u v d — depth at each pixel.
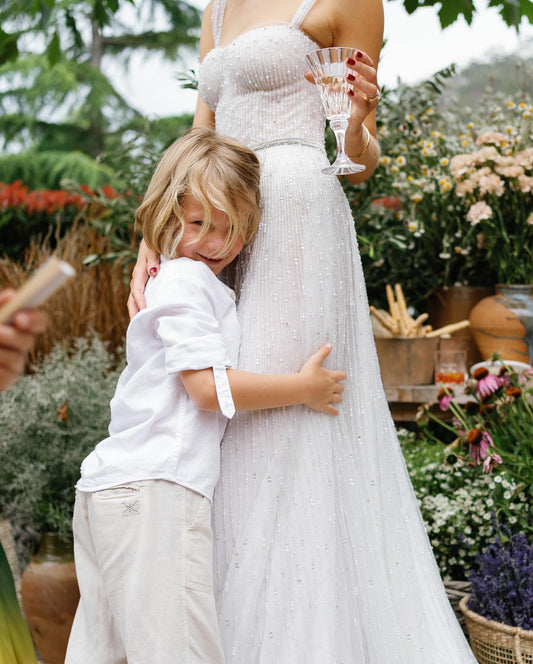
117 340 3.64
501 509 2.26
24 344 0.77
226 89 1.73
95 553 1.48
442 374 3.30
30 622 2.30
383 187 3.53
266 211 1.63
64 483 2.42
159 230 1.55
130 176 3.55
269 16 1.68
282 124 1.67
